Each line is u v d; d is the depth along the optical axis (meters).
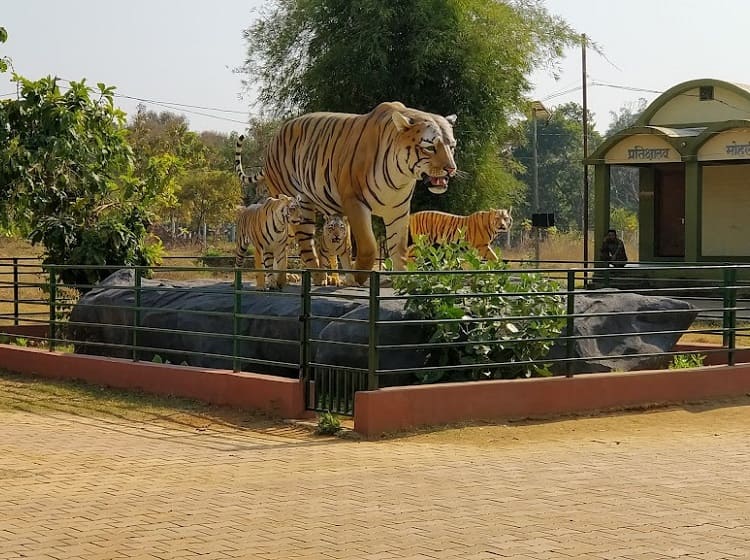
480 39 29.91
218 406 12.03
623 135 26.41
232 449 9.84
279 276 13.91
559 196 74.69
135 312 13.41
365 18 29.33
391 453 9.63
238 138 17.22
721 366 13.09
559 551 6.41
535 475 8.70
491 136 30.81
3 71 18.30
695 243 25.38
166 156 19.89
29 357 14.91
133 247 18.73
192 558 6.28
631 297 13.99
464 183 30.42
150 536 6.77
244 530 6.91
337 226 15.32
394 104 13.79
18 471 8.84
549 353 12.64
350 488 8.16
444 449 9.85
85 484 8.33
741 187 27.33
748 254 27.31
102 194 19.17
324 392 11.22
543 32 31.91
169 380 12.77
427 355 11.84
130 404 12.26
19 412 11.95
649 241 28.92
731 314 13.20
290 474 8.71
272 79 31.67
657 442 10.35
